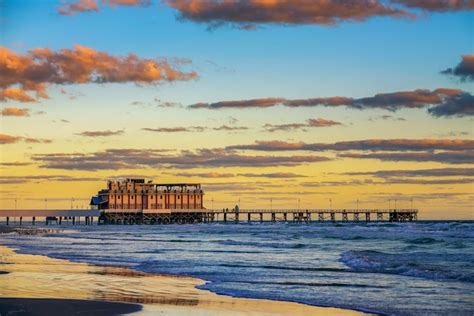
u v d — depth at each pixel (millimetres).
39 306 32031
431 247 72875
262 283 42406
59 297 35375
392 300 34438
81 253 75000
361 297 35625
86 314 30156
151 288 40250
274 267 53281
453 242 80188
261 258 63562
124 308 32031
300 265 54750
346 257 59188
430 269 46719
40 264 57781
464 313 30672
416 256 58188
